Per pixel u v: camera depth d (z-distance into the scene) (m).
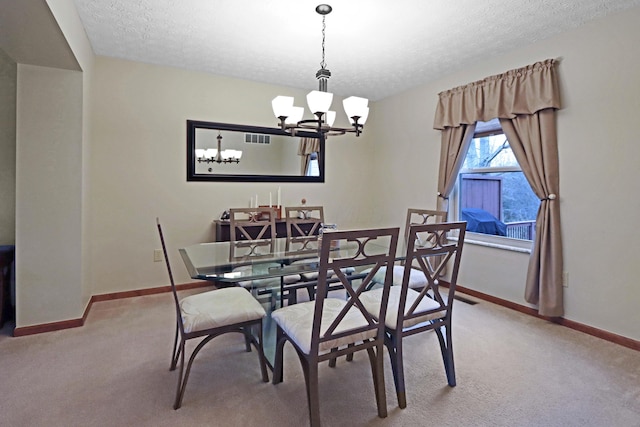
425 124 4.00
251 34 2.75
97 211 3.27
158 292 3.58
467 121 3.39
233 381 1.99
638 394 1.88
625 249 2.42
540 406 1.77
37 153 2.57
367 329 1.69
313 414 1.55
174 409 1.73
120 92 3.31
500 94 3.05
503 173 3.35
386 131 4.59
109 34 2.77
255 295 2.60
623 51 2.39
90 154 3.08
